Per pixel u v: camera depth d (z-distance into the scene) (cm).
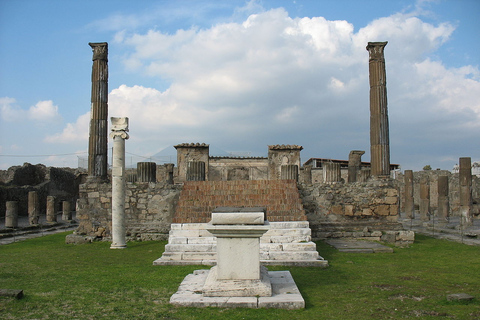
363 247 1229
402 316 565
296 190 1407
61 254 1201
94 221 1534
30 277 840
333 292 700
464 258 1077
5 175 3288
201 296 617
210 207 1324
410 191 2572
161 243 1396
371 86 1603
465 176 2036
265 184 1452
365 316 562
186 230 1157
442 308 605
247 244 624
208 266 959
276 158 3228
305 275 849
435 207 3331
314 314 566
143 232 1495
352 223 1462
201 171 1617
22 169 3431
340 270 906
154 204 1516
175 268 935
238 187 1448
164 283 763
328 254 1130
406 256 1108
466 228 1909
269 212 1282
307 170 3356
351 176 2517
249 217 617
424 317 561
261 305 586
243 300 595
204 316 545
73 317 552
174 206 1512
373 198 1486
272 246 1048
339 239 1415
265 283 623
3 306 606
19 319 544
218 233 623
